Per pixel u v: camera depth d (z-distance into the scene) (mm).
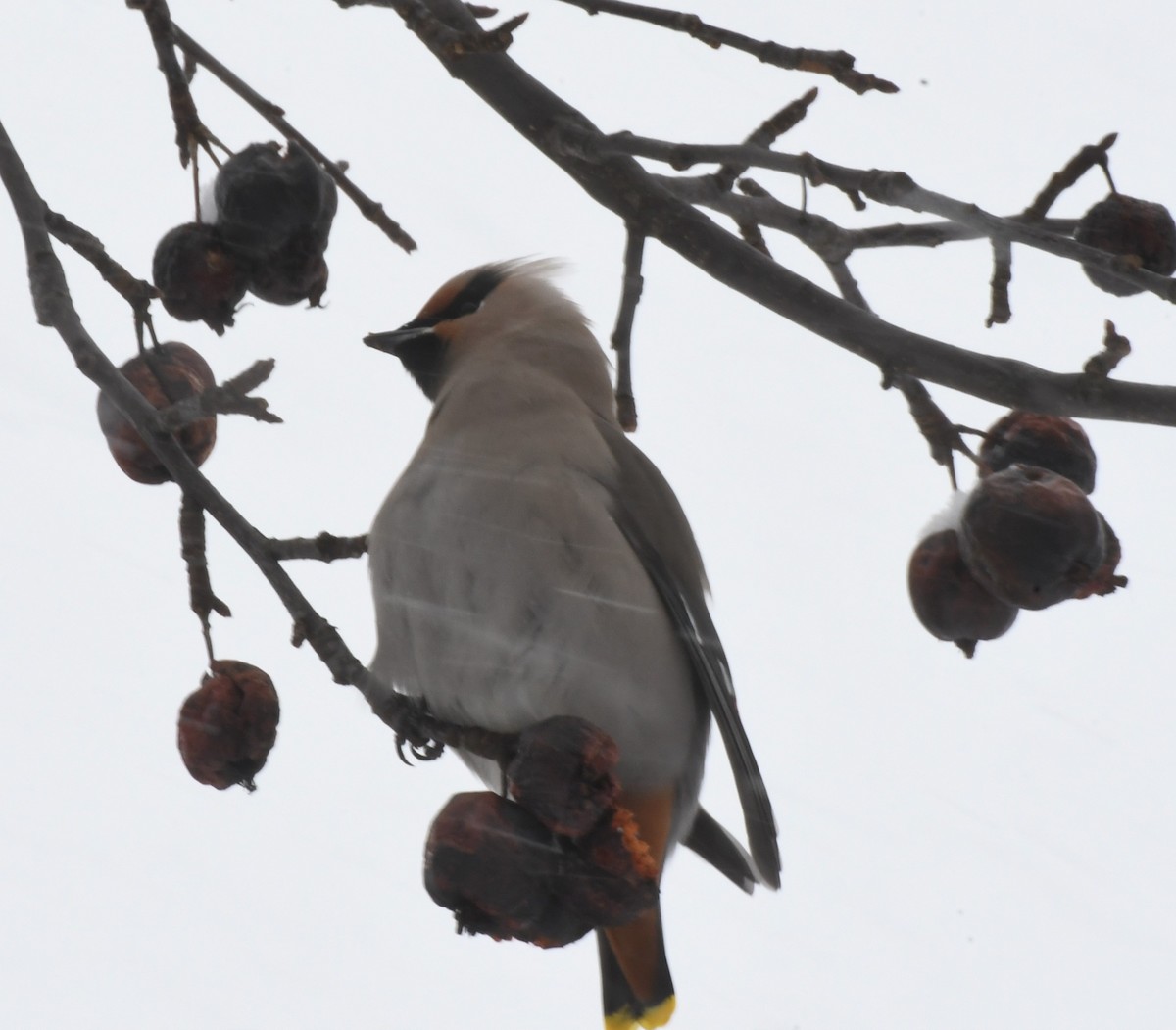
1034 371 5969
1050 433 6453
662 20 6016
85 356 5328
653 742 6398
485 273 7801
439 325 7645
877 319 6230
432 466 6488
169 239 6109
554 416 6766
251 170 6094
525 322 7480
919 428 6258
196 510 5348
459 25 7094
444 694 6285
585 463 6574
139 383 5766
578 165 6688
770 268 6402
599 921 4934
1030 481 5961
